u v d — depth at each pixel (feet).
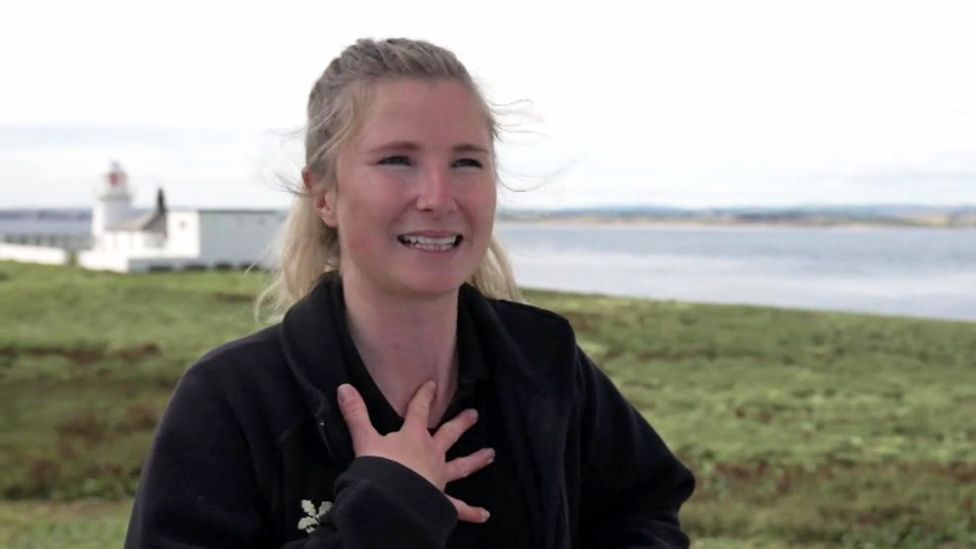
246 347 5.92
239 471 5.62
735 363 50.14
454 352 6.21
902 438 36.37
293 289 6.56
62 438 35.91
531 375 6.11
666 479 6.71
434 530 5.27
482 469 5.90
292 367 5.74
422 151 5.61
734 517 28.50
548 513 5.86
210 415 5.67
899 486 30.53
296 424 5.65
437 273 5.63
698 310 63.72
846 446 35.06
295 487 5.59
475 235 5.75
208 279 75.25
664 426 38.55
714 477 32.12
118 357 49.55
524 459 5.94
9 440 35.45
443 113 5.62
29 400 40.93
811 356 51.24
